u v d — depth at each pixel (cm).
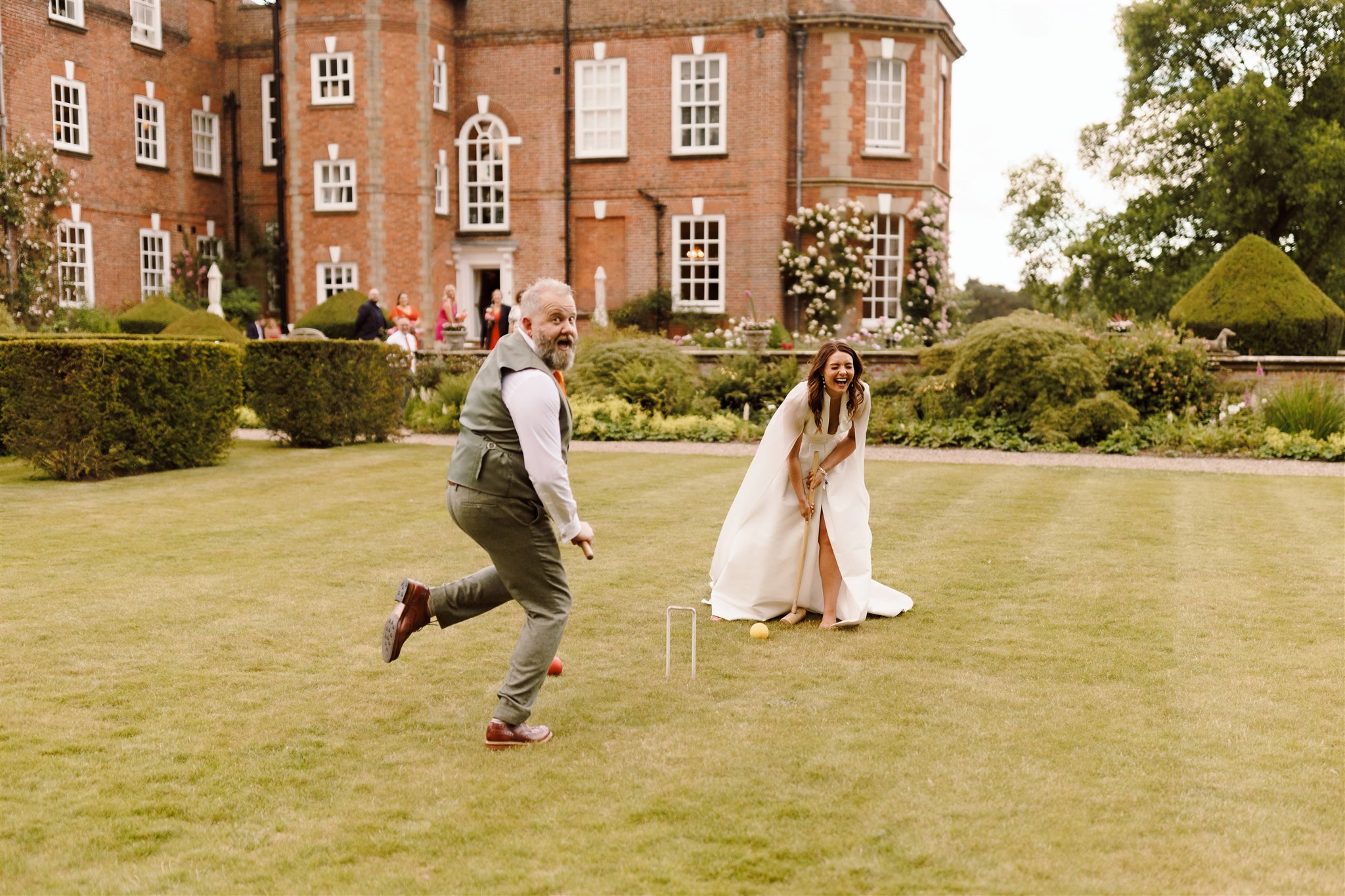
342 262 2633
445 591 430
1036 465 1236
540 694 454
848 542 561
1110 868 304
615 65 2639
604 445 1445
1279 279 1700
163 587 627
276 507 912
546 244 2712
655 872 301
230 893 290
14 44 2292
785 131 2567
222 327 2084
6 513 871
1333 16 2998
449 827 330
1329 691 452
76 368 1050
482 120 2728
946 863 306
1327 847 316
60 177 2252
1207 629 546
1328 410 1374
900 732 407
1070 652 509
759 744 396
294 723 418
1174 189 3194
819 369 552
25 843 318
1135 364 1505
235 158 2855
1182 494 1005
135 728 411
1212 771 369
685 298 2656
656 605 600
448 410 1620
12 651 503
